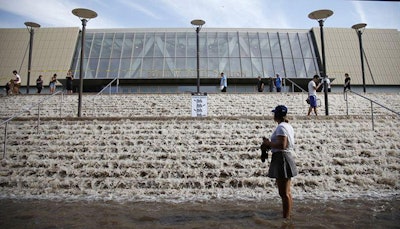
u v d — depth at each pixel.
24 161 8.77
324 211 5.93
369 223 5.21
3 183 8.02
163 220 5.49
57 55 33.81
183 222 5.36
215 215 5.77
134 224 5.28
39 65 33.38
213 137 10.29
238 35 34.50
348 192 7.57
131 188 7.80
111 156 9.07
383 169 8.57
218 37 34.28
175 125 10.90
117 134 10.39
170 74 31.62
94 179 8.05
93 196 7.36
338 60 33.94
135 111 17.58
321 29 14.23
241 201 6.84
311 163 8.69
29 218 5.61
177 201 6.89
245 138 10.27
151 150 9.53
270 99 19.78
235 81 32.16
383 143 9.74
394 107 18.20
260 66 32.56
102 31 35.06
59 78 32.31
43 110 17.81
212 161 8.70
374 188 7.80
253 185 7.89
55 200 6.99
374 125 10.91
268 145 5.13
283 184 5.22
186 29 34.81
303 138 10.07
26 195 7.43
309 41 34.91
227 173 8.27
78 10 13.55
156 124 10.99
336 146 9.58
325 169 8.39
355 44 35.34
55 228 5.07
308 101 13.14
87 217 5.66
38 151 9.51
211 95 20.08
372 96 20.28
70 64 33.19
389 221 5.31
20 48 34.66
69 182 7.91
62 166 8.62
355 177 8.15
